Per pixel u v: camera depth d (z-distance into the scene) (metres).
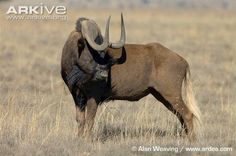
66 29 181.75
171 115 53.78
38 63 98.50
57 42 141.25
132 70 47.06
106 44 43.41
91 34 43.84
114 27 193.38
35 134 45.75
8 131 46.03
